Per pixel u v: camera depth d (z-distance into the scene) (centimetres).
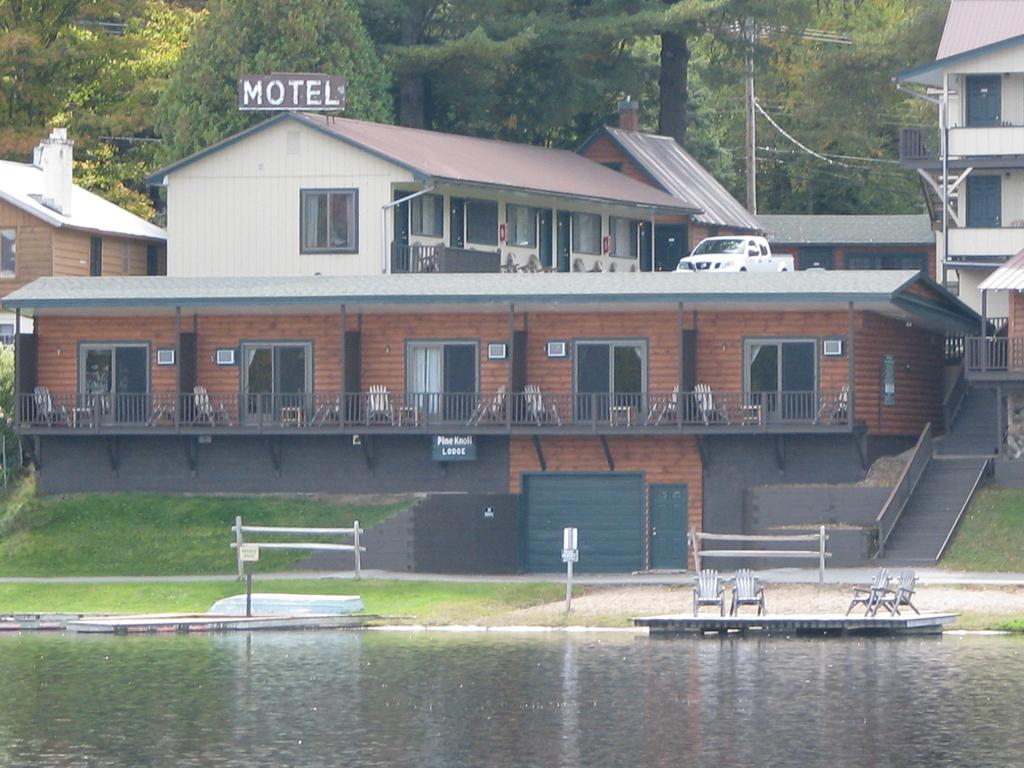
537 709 10819
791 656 12238
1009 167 18912
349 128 18850
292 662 12250
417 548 15362
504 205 19962
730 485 15775
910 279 15562
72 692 11394
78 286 16538
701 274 16025
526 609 13962
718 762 9681
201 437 16438
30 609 14225
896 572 13825
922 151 19388
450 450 15975
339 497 16238
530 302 15650
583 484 15988
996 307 19262
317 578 14912
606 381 16088
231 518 15950
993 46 18900
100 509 16175
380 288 16038
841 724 10381
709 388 15838
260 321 16500
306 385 16450
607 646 12719
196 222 18838
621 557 15900
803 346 15788
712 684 11406
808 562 15038
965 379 16275
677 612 13575
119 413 16512
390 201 18350
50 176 19788
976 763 9594
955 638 12875
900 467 15675
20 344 16512
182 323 16538
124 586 14638
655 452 15888
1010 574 14475
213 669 12044
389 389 16325
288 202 18612
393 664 12131
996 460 15625
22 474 17062
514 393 15950
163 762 9794
